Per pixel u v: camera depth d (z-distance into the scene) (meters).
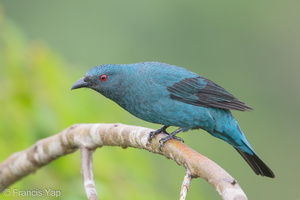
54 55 12.32
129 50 24.75
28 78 11.96
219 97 12.71
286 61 26.70
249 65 26.27
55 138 10.84
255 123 26.05
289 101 26.28
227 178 8.05
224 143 23.53
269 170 12.61
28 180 11.45
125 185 11.63
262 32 26.70
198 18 25.69
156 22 25.20
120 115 12.98
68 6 25.08
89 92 12.59
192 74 12.91
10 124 11.52
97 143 10.38
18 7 25.38
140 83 12.52
